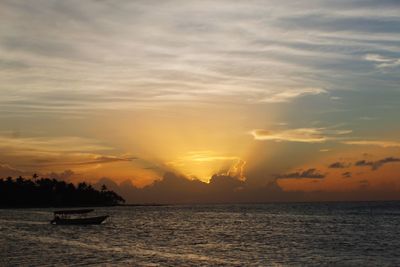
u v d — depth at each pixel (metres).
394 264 55.66
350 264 55.59
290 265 54.66
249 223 141.75
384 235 94.25
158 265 53.59
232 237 91.69
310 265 54.75
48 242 79.50
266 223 140.50
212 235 96.88
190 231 108.44
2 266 52.50
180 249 69.88
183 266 53.19
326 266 54.41
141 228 119.00
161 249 69.69
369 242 80.25
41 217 181.12
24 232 102.62
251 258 60.06
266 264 55.41
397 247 72.62
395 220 147.88
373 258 60.16
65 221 125.69
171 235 96.69
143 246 73.94
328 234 97.56
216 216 199.75
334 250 68.88
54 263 54.44
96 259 57.88
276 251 67.50
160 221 157.62
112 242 80.31
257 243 79.44
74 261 56.09
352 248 71.25
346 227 118.25
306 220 154.00
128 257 59.97
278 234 98.31
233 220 161.75
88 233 100.50
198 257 60.66
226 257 60.81
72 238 87.56
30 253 63.69
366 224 130.00
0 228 116.12
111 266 52.53
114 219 174.12
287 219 162.88
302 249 70.00
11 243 77.81
